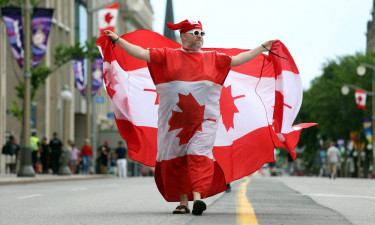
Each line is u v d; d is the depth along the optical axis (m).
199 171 18.14
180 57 18.55
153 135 20.28
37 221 18.02
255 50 19.16
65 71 118.94
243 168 20.58
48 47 109.06
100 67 85.94
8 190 37.88
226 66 18.77
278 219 17.86
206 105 18.44
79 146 138.88
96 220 18.03
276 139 20.70
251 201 26.03
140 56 18.52
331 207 23.61
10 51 98.19
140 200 27.67
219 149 20.34
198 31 18.41
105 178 76.06
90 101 87.44
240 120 20.66
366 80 131.62
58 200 27.89
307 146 170.00
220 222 16.84
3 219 18.78
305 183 53.91
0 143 86.81
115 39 18.53
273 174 137.12
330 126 133.62
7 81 98.31
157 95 20.41
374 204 25.61
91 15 85.12
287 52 20.09
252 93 20.86
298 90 20.45
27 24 58.38
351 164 153.75
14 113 72.62
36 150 74.06
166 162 18.75
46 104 105.69
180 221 17.11
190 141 18.34
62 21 120.06
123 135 20.17
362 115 130.62
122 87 20.19
